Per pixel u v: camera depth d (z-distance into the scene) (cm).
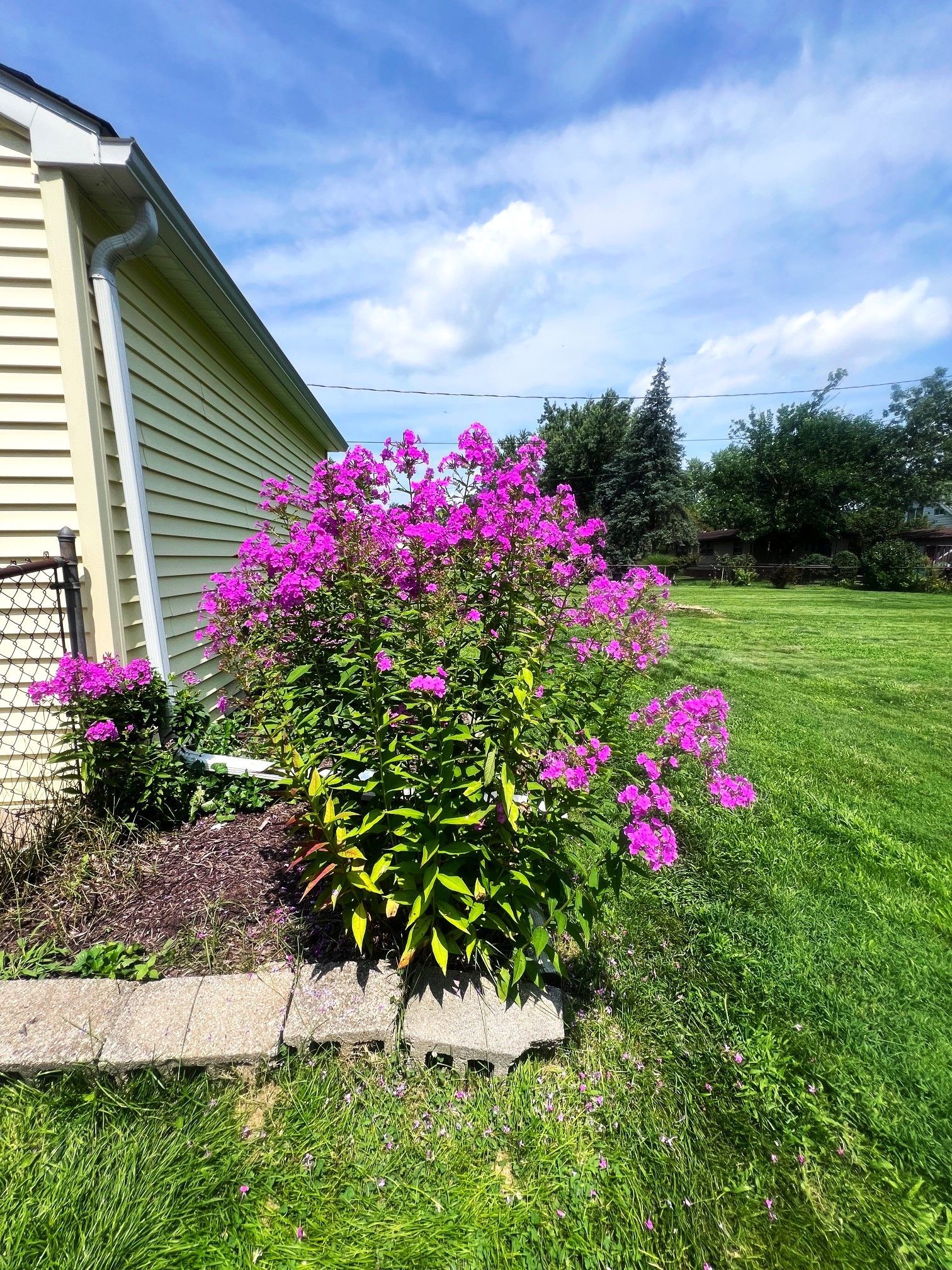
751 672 782
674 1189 142
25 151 242
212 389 432
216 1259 121
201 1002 170
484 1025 171
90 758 240
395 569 177
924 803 378
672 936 234
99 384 269
